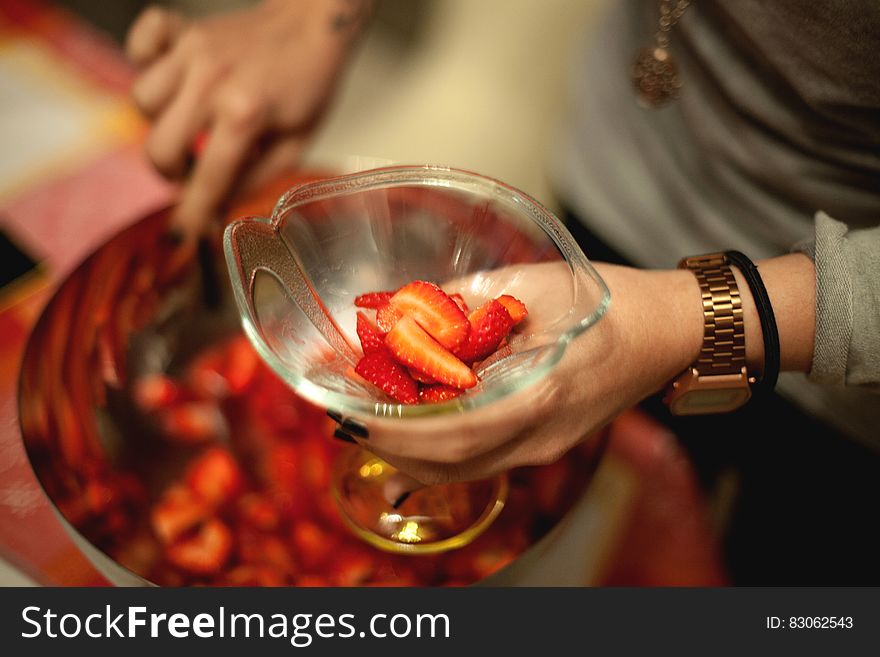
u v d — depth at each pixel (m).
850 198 0.75
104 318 0.75
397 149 1.46
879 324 0.59
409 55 1.62
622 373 0.61
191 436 0.73
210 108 0.87
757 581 0.99
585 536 0.75
